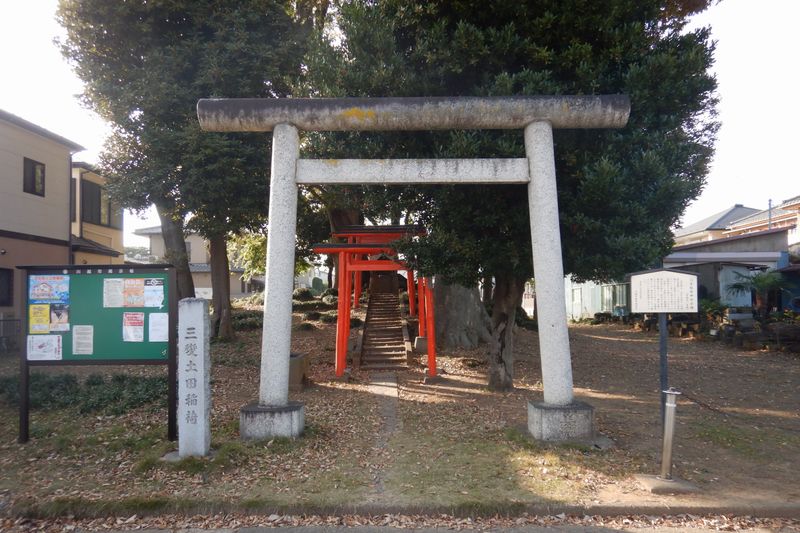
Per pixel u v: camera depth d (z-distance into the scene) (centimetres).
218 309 1734
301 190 1888
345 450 725
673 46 891
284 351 767
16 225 1708
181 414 662
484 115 758
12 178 1694
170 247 1694
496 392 1137
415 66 914
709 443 754
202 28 1363
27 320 729
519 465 655
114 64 1391
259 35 1345
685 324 2133
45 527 528
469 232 942
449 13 898
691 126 956
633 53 849
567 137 861
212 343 1653
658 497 566
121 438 742
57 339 727
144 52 1375
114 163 1390
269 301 766
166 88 1260
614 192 802
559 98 749
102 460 673
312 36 1025
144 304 727
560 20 841
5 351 1562
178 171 1320
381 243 1330
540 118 759
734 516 542
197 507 550
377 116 762
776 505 547
